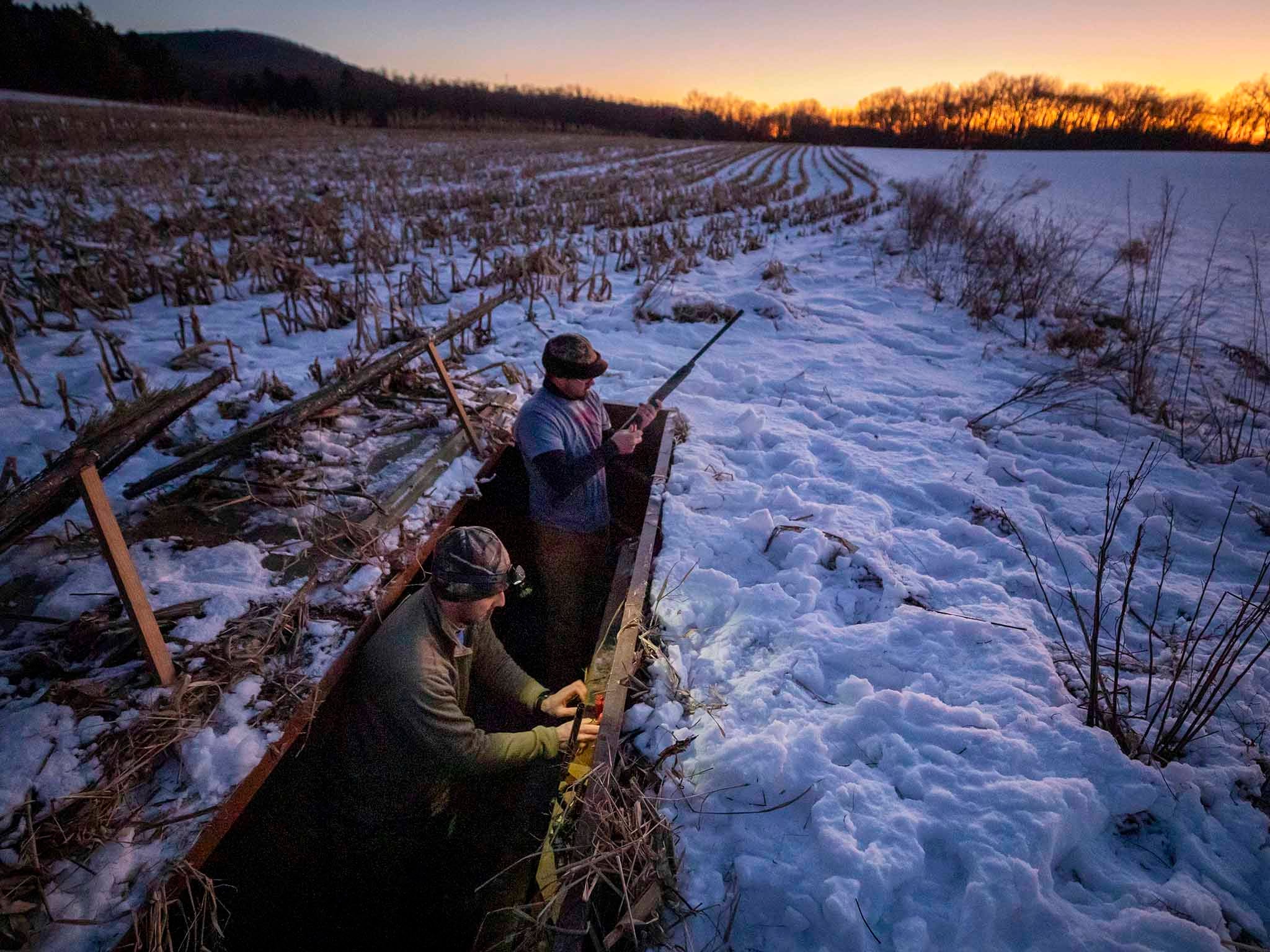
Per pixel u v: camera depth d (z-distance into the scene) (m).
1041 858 1.76
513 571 2.20
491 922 2.19
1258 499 3.79
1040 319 6.98
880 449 4.32
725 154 32.78
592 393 3.39
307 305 6.16
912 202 13.28
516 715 2.95
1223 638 2.50
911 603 2.86
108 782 1.80
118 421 2.42
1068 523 3.53
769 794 1.99
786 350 6.04
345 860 2.32
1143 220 15.62
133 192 12.44
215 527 2.86
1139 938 1.62
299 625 2.36
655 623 2.69
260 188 13.68
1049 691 2.36
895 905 1.71
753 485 3.67
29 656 2.10
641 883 1.74
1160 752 2.15
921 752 2.11
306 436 3.56
